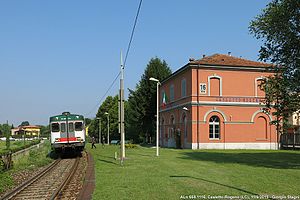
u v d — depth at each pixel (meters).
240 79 41.34
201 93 40.47
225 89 40.94
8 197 12.51
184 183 13.55
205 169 18.34
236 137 40.69
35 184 15.98
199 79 40.56
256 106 41.34
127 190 12.08
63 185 14.66
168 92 50.56
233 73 41.25
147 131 62.78
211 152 33.47
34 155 32.00
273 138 41.38
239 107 41.06
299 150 37.91
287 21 20.06
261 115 41.41
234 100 41.00
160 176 15.63
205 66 40.66
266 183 13.45
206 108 40.41
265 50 21.11
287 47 20.30
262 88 22.03
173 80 47.94
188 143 41.22
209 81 40.72
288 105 20.72
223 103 40.69
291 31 20.03
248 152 33.44
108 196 11.04
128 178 15.04
